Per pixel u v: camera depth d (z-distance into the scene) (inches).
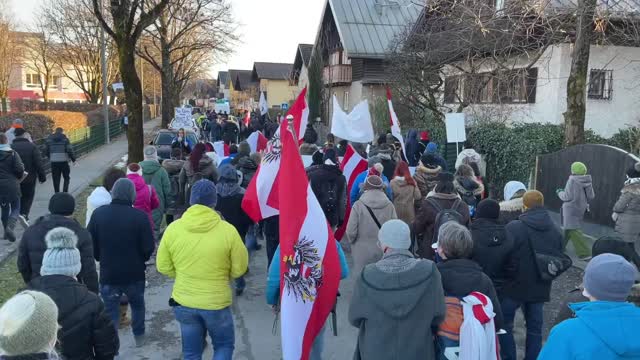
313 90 1305.4
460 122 477.7
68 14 1617.9
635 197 300.4
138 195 292.2
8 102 1620.3
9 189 359.3
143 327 218.1
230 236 171.3
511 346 187.5
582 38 431.5
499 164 550.6
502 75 561.6
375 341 130.9
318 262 165.2
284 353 163.9
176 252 168.6
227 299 172.2
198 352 173.8
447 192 227.9
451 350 135.0
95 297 129.0
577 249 340.8
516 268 183.6
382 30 1226.6
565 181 447.2
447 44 635.5
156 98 2970.0
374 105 1014.4
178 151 395.5
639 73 633.6
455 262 145.7
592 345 101.5
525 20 489.4
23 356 88.8
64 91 2824.8
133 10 559.5
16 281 297.7
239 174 344.2
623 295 106.2
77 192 586.2
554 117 620.4
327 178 285.9
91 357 128.3
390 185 292.8
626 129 611.5
